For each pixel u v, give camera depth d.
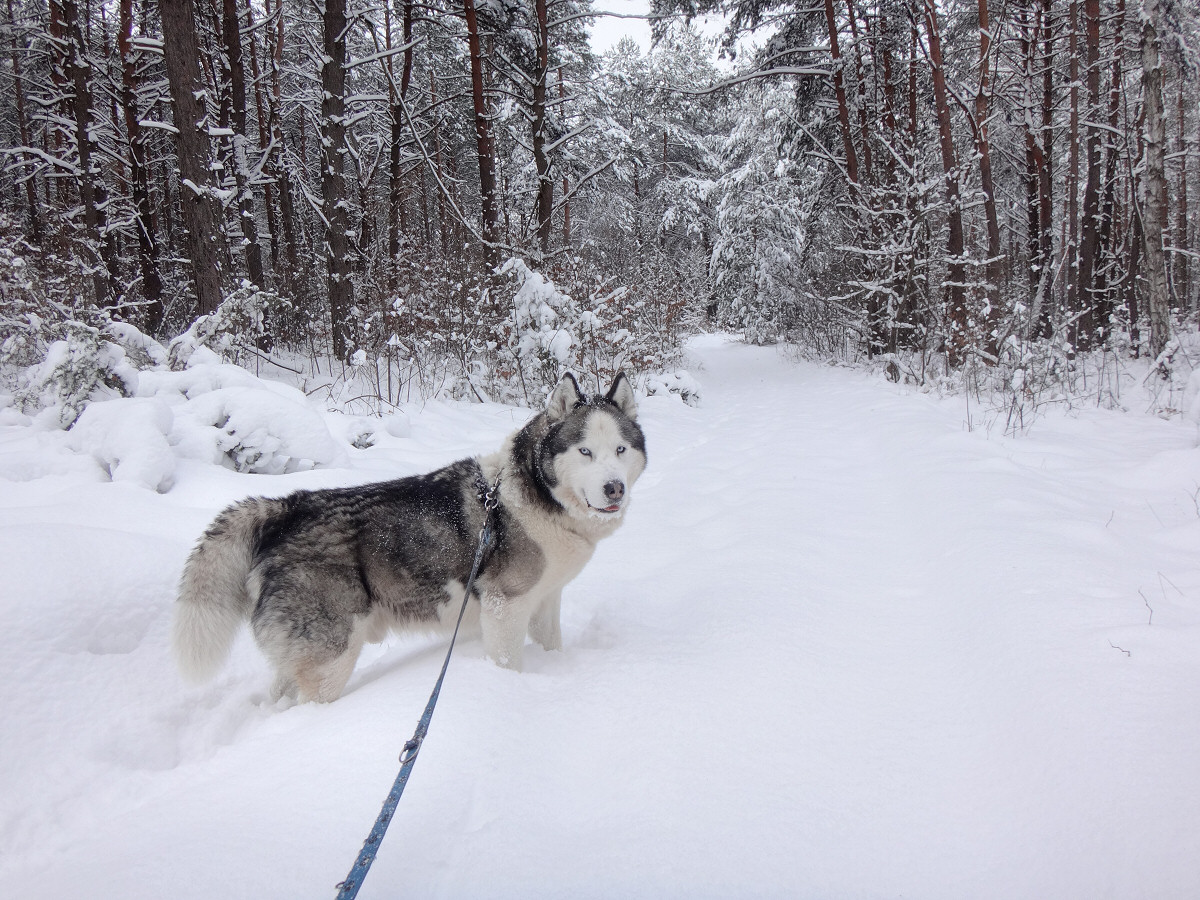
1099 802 1.99
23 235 11.97
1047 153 16.77
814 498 6.12
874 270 16.17
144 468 5.13
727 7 18.27
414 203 23.88
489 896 1.82
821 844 2.01
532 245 14.33
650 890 1.83
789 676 3.00
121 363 6.61
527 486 3.48
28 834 2.39
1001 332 11.28
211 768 2.68
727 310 35.06
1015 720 2.51
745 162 33.41
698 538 5.46
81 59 14.28
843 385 14.38
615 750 2.51
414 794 2.21
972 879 1.85
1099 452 6.90
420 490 3.47
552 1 16.39
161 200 21.58
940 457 6.68
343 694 3.23
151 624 3.64
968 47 17.38
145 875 1.81
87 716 3.01
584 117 23.52
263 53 20.98
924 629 3.52
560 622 4.24
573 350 11.48
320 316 16.28
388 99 14.58
